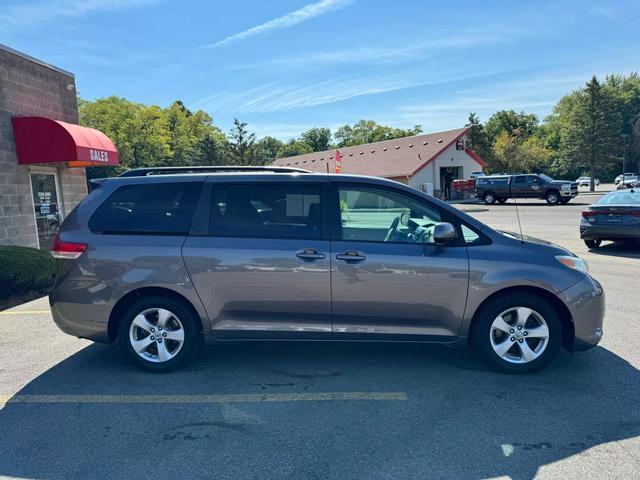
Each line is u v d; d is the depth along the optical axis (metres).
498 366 4.18
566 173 75.69
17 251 7.67
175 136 56.47
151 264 4.20
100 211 4.40
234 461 2.94
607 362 4.43
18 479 2.78
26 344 5.21
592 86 51.50
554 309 4.13
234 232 4.24
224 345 5.05
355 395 3.84
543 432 3.23
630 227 10.24
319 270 4.09
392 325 4.16
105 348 5.07
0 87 8.98
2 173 8.98
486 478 2.75
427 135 41.41
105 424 3.42
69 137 9.27
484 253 4.10
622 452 2.98
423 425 3.35
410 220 4.24
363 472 2.81
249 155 39.22
